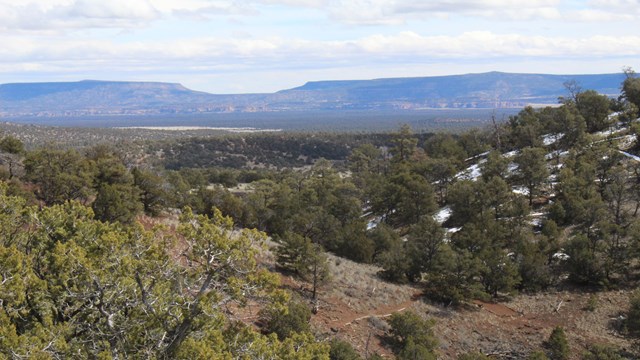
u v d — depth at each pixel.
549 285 51.94
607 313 45.31
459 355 35.16
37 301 14.99
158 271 15.27
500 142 97.50
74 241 17.56
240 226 61.28
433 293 48.41
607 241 51.47
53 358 13.20
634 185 62.59
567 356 37.44
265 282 15.55
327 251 59.56
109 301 14.93
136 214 42.62
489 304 48.72
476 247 53.25
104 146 66.00
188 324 14.51
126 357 13.98
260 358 15.50
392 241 59.56
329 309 40.16
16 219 19.11
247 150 194.50
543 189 69.56
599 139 77.69
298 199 77.31
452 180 77.19
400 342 36.47
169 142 191.38
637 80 95.62
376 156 127.62
